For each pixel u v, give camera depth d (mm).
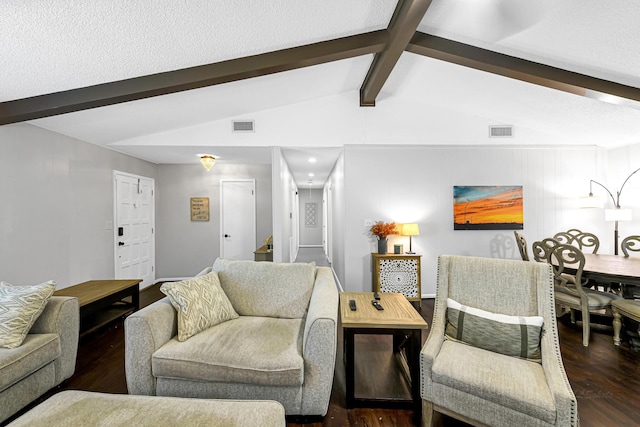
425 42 2646
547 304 1632
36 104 2445
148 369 1673
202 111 3562
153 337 1702
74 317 2148
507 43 2586
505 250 4309
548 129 4086
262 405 1239
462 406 1499
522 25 2352
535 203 4328
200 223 5355
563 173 4340
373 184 4246
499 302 1762
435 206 4289
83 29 1819
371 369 2270
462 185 4301
